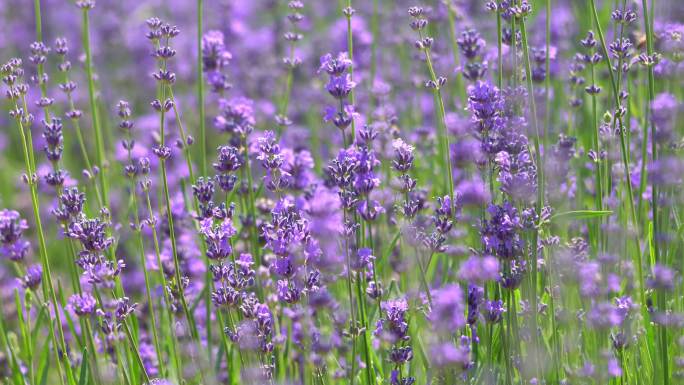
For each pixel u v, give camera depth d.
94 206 9.77
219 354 6.73
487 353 5.67
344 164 5.61
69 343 7.84
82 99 13.51
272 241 5.57
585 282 5.54
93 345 6.11
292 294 5.61
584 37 9.53
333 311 6.38
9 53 15.74
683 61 6.82
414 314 5.99
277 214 5.72
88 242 5.82
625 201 6.46
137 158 9.78
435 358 5.04
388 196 7.80
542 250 6.16
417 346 6.23
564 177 6.60
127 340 6.41
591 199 7.96
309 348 5.94
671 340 5.92
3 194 11.78
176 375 6.61
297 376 6.59
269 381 5.67
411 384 5.60
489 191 5.95
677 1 8.30
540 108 7.21
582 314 5.87
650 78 6.15
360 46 12.30
